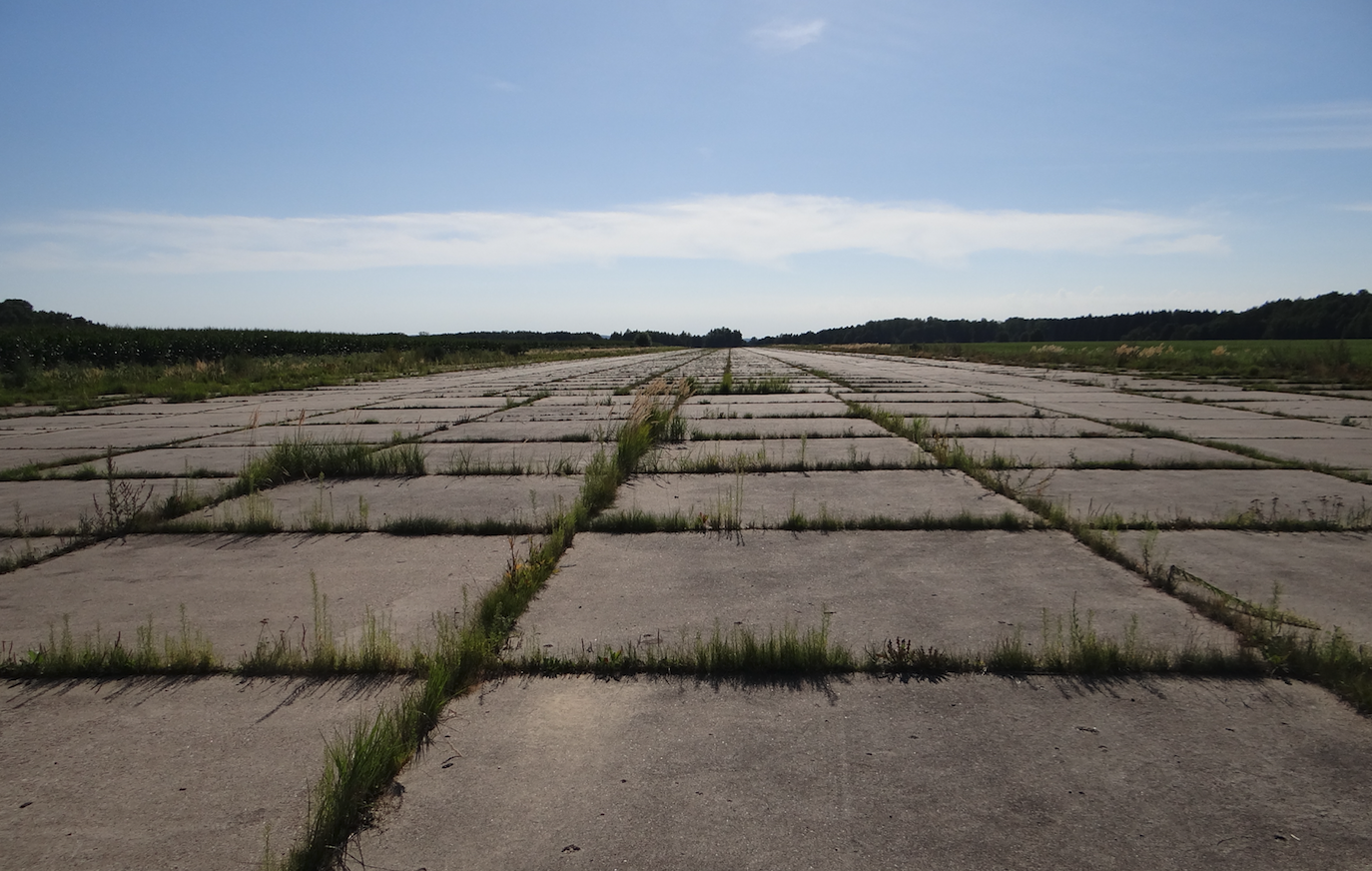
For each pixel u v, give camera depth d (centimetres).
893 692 279
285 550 462
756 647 301
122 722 260
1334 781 225
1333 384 1966
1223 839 200
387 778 226
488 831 204
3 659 304
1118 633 325
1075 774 229
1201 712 264
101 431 1094
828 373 2617
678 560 435
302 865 190
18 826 207
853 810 212
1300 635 316
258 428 1105
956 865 191
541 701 274
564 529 481
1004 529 496
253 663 297
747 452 805
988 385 1950
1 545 477
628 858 193
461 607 362
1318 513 524
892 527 499
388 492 630
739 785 224
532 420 1172
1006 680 288
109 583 404
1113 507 548
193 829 205
